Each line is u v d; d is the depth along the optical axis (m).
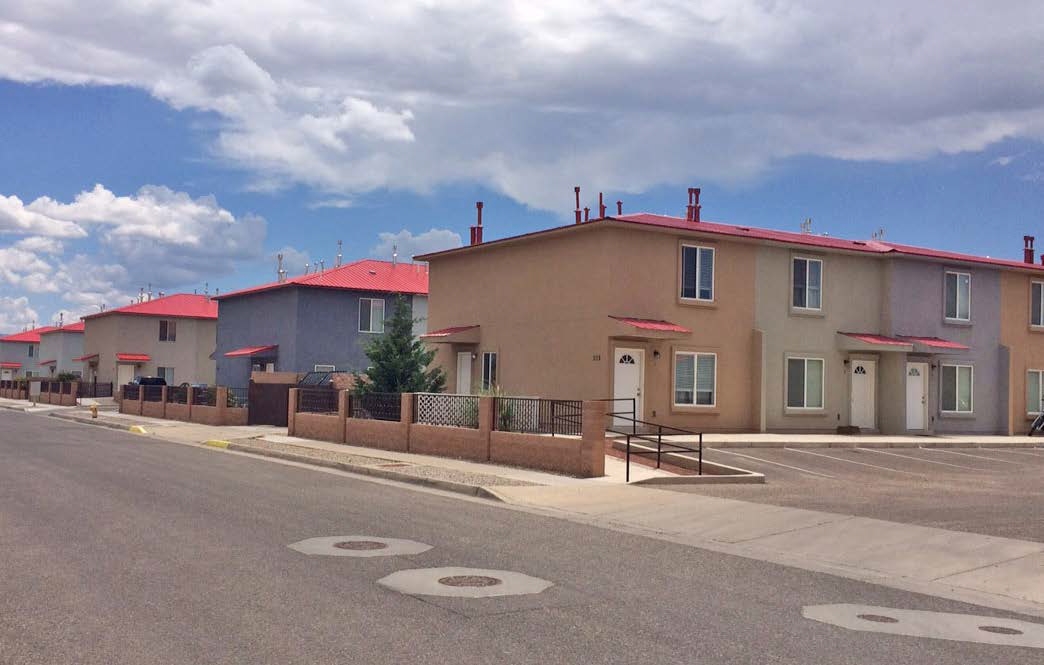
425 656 6.36
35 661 6.12
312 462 21.36
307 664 6.13
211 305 71.62
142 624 7.03
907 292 31.95
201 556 9.68
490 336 30.86
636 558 10.52
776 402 29.45
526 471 18.73
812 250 30.20
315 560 9.62
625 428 26.45
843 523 13.16
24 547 10.04
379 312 46.22
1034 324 35.28
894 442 27.30
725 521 13.35
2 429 32.28
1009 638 7.60
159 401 40.66
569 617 7.58
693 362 27.95
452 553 10.28
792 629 7.53
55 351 88.69
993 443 29.39
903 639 7.39
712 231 27.95
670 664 6.39
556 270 28.23
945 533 12.44
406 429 23.25
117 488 15.40
